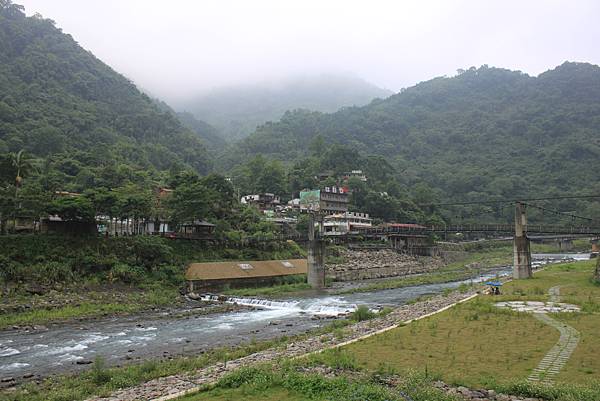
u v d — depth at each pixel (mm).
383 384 21953
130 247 69938
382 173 188000
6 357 33750
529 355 26250
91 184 106375
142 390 23453
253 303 62438
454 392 20453
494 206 192750
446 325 35812
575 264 94562
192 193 84438
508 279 76750
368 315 45562
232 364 28406
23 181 87750
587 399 18297
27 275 56438
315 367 25078
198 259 80000
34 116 141250
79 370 30531
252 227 106625
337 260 106812
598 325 34125
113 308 53750
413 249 130000
